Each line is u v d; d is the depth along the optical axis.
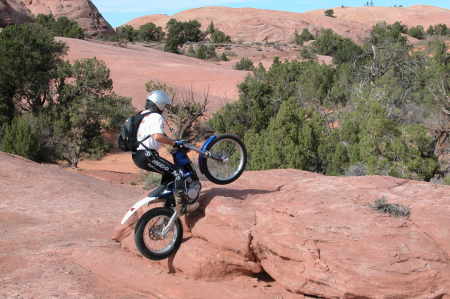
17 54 41.59
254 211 6.56
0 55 41.28
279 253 5.88
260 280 6.50
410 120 27.55
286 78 42.12
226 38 143.62
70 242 8.97
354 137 19.64
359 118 20.92
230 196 7.14
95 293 6.73
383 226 5.71
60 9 122.56
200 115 42.31
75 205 12.84
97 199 13.80
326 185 7.41
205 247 6.62
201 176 16.00
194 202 6.69
